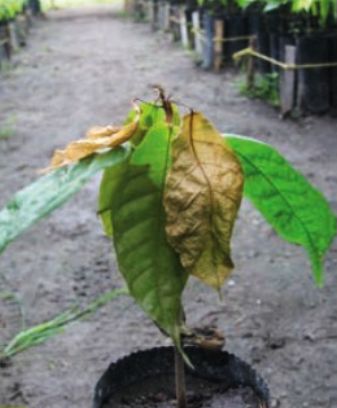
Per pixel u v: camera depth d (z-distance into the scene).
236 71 4.62
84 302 1.90
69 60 5.72
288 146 3.06
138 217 0.58
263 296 1.88
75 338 1.72
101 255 2.18
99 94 4.40
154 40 6.41
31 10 9.53
